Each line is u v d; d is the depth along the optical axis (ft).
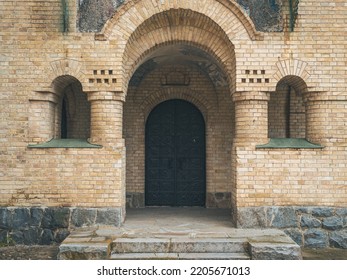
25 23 33.24
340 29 33.24
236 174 32.94
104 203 32.68
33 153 32.96
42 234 32.63
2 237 32.63
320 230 32.58
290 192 32.78
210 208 43.21
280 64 33.06
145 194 44.45
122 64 33.17
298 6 33.30
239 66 32.99
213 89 44.04
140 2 32.96
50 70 33.12
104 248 27.32
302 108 42.14
